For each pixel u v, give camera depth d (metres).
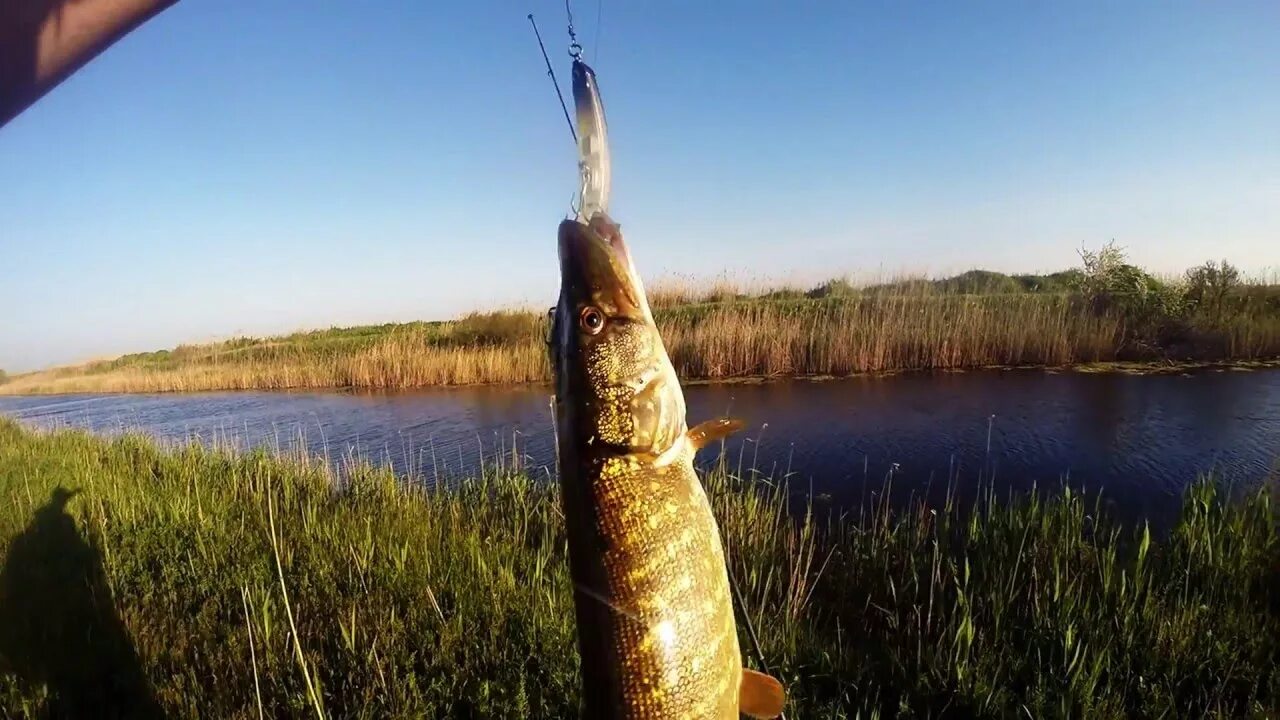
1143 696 5.00
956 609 6.16
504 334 27.17
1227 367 17.88
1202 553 6.59
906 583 6.68
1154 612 5.72
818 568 7.41
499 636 5.93
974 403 15.49
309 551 7.90
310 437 17.66
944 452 12.18
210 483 11.66
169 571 7.66
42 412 30.09
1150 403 14.62
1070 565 6.73
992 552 6.96
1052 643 5.50
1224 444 11.70
